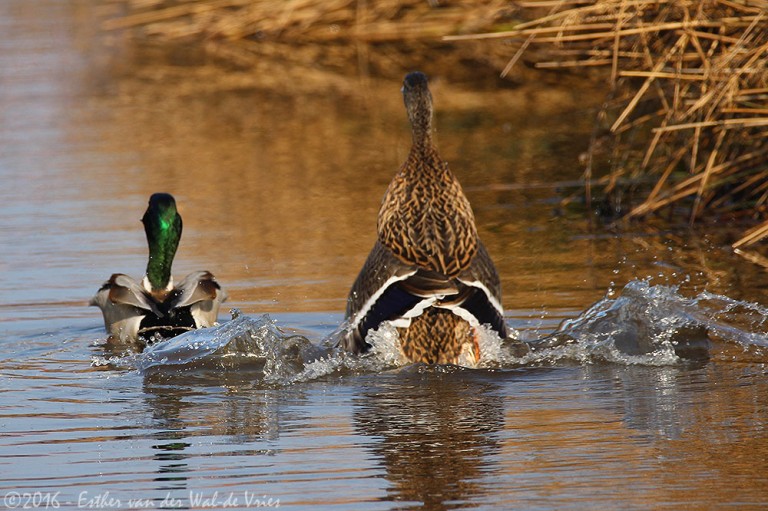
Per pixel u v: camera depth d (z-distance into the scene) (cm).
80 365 919
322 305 1092
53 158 1909
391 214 871
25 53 2950
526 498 587
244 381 849
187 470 645
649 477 613
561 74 2470
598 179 1656
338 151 1945
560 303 1064
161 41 3039
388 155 1903
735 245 1280
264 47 2917
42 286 1196
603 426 707
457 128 2116
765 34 1411
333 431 712
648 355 878
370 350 848
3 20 3453
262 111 2333
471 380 829
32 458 673
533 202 1564
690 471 621
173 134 2116
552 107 2259
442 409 757
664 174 1449
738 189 1462
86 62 2856
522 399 776
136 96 2488
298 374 858
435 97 2423
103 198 1625
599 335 908
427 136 880
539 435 692
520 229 1420
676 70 1453
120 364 917
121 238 1403
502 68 2555
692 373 833
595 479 613
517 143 1956
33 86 2584
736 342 914
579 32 1634
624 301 940
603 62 1526
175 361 897
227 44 2966
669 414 729
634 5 1500
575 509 571
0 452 686
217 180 1742
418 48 2775
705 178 1412
